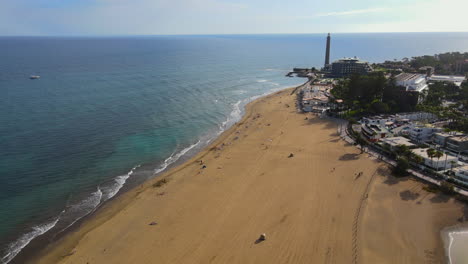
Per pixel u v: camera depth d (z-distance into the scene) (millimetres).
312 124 122875
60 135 106625
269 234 55469
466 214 59844
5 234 58031
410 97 132750
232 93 192125
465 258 49375
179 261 49656
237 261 49125
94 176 80500
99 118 127062
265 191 70688
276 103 163750
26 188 73375
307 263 48312
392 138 95625
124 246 53781
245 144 103062
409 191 68312
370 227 56656
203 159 91812
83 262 50375
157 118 131625
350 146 95938
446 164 76438
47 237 57312
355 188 70250
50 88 180875
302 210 62375
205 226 58594
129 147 99812
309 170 80500
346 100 145625
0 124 114500
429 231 55688
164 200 68750
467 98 143000
